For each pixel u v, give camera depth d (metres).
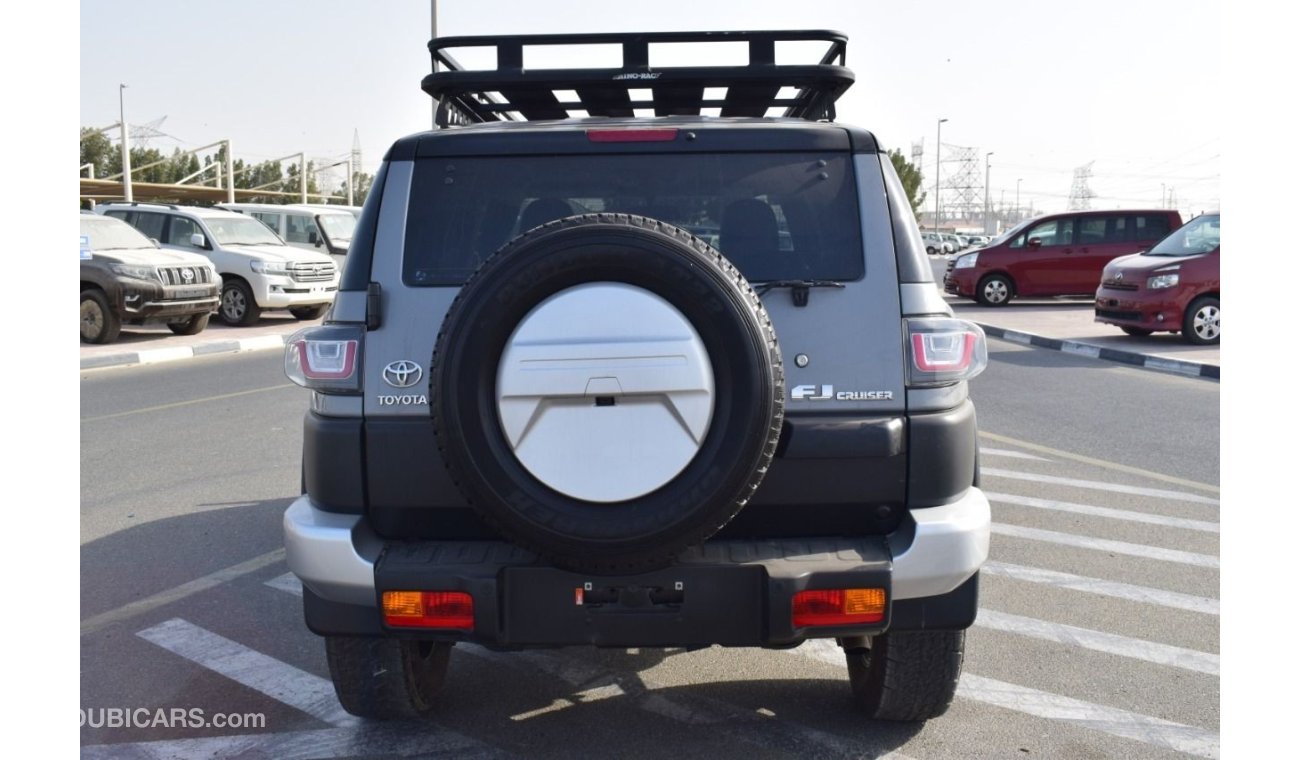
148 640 4.66
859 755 3.56
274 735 3.76
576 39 4.21
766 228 3.31
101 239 16.98
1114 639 4.63
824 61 4.53
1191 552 5.93
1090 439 9.14
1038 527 6.45
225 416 10.34
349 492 3.20
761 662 4.40
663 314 2.85
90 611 5.02
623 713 3.91
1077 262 23.91
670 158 3.36
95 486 7.49
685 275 2.84
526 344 2.85
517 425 2.86
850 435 3.12
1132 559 5.80
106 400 11.40
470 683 4.21
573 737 3.71
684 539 2.86
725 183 3.35
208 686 4.18
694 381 2.84
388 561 3.10
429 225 3.30
